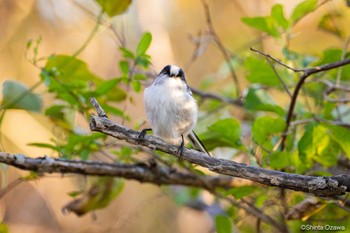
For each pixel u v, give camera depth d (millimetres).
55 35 16078
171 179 9797
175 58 17750
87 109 9836
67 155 9297
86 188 10445
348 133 8891
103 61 16172
